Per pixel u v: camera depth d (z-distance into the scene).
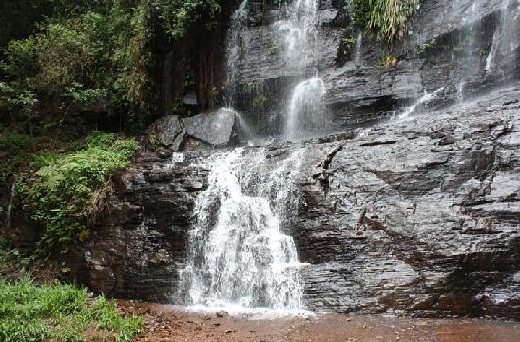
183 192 9.73
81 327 6.70
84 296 7.92
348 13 13.64
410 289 7.30
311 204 8.71
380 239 7.91
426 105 11.56
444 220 7.62
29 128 13.65
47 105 13.76
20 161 12.07
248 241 8.93
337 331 6.64
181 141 11.98
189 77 14.02
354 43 13.25
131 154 11.52
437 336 6.25
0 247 10.46
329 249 8.22
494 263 7.09
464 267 7.19
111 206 9.98
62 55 13.66
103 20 14.45
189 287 8.85
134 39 13.28
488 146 8.02
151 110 13.68
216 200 9.53
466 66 11.80
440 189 7.98
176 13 12.81
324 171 8.98
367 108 12.06
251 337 6.52
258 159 10.10
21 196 10.88
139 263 9.28
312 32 13.34
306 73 12.92
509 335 6.18
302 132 12.75
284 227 8.86
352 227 8.20
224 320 7.36
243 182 9.70
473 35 11.83
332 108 12.39
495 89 11.01
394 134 9.07
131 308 8.30
